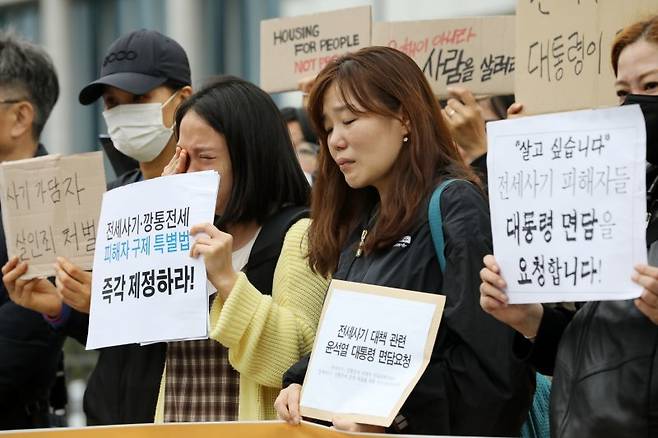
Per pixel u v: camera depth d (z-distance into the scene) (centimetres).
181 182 458
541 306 394
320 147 455
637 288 338
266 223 486
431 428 399
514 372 397
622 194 346
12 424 590
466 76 582
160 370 489
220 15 1462
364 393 395
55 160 541
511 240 362
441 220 412
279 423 407
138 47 578
